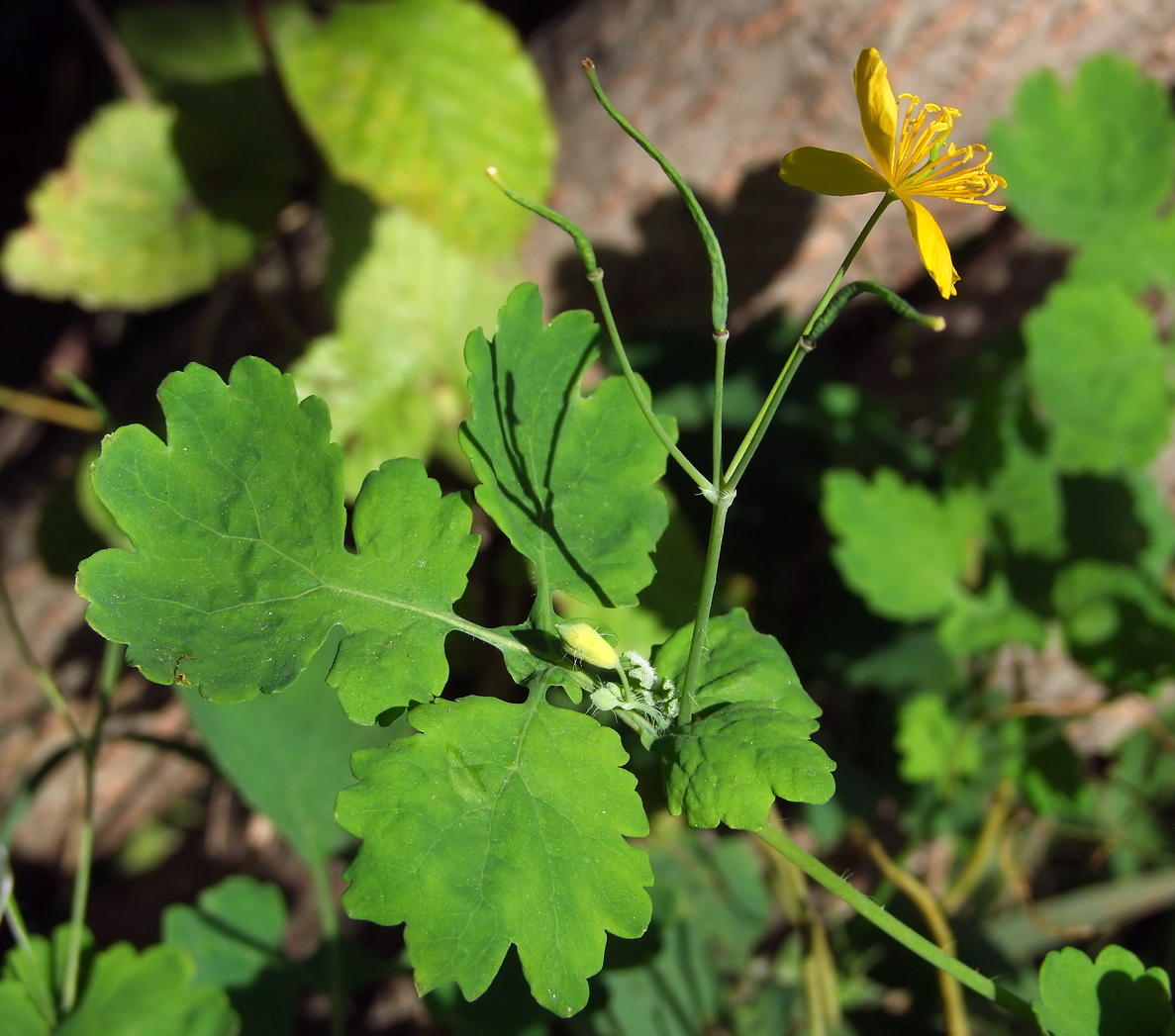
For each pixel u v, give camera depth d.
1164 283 0.30
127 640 0.16
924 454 0.35
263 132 0.33
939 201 0.31
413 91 0.27
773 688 0.17
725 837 0.30
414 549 0.17
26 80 0.45
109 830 0.37
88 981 0.21
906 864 0.32
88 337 0.42
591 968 0.15
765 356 0.35
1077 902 0.31
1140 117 0.29
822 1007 0.26
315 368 0.30
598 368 0.33
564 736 0.16
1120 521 0.30
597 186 0.31
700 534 0.33
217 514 0.16
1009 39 0.28
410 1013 0.35
